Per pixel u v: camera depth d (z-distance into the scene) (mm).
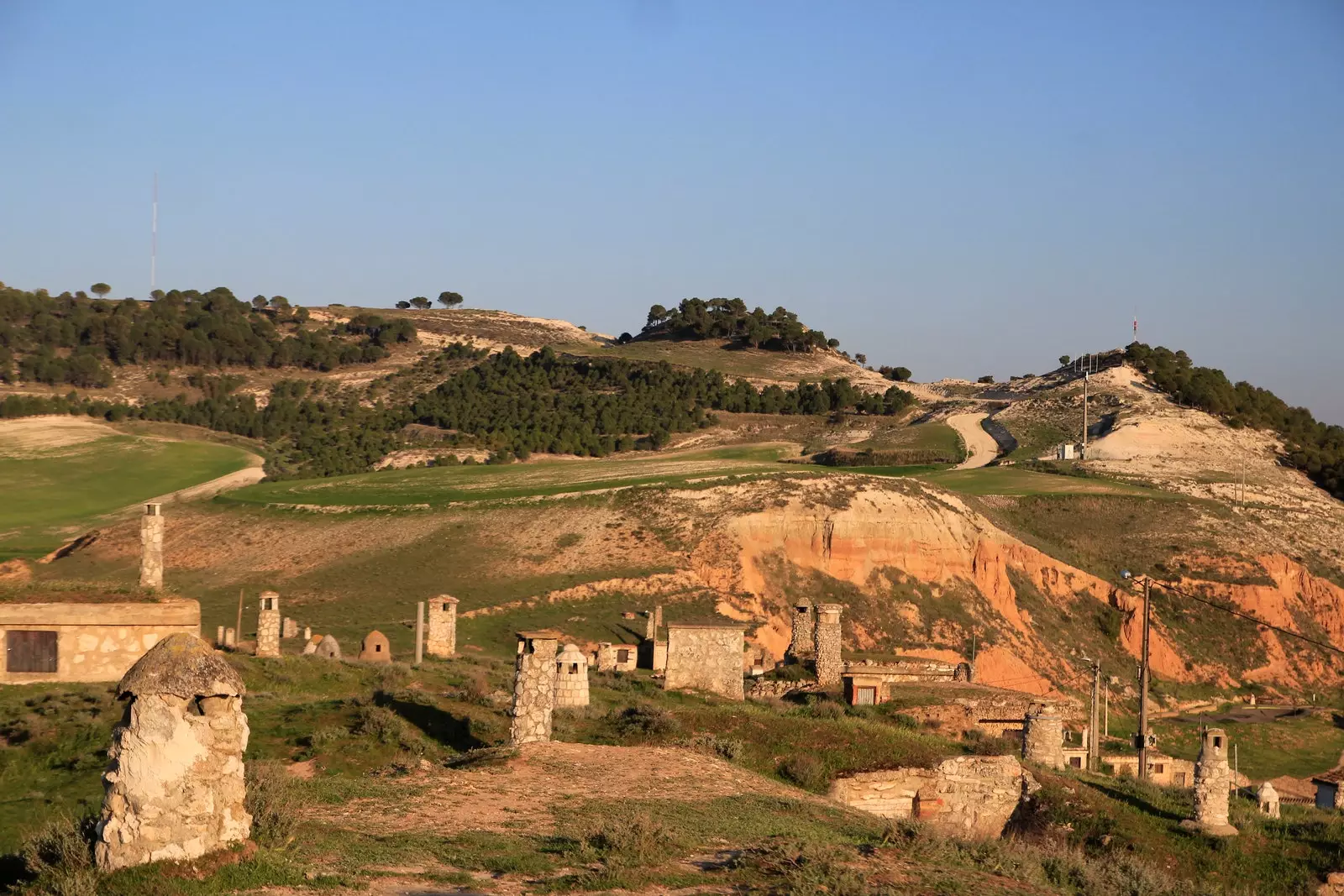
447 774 26656
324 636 64125
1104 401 184375
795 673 49469
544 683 30219
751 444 194625
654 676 47219
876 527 100438
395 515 114312
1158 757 49781
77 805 26062
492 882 18188
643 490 111688
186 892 15664
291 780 24500
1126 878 23859
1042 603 99938
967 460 165250
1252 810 32750
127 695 16281
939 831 23781
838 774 30078
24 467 158625
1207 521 124938
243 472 163875
